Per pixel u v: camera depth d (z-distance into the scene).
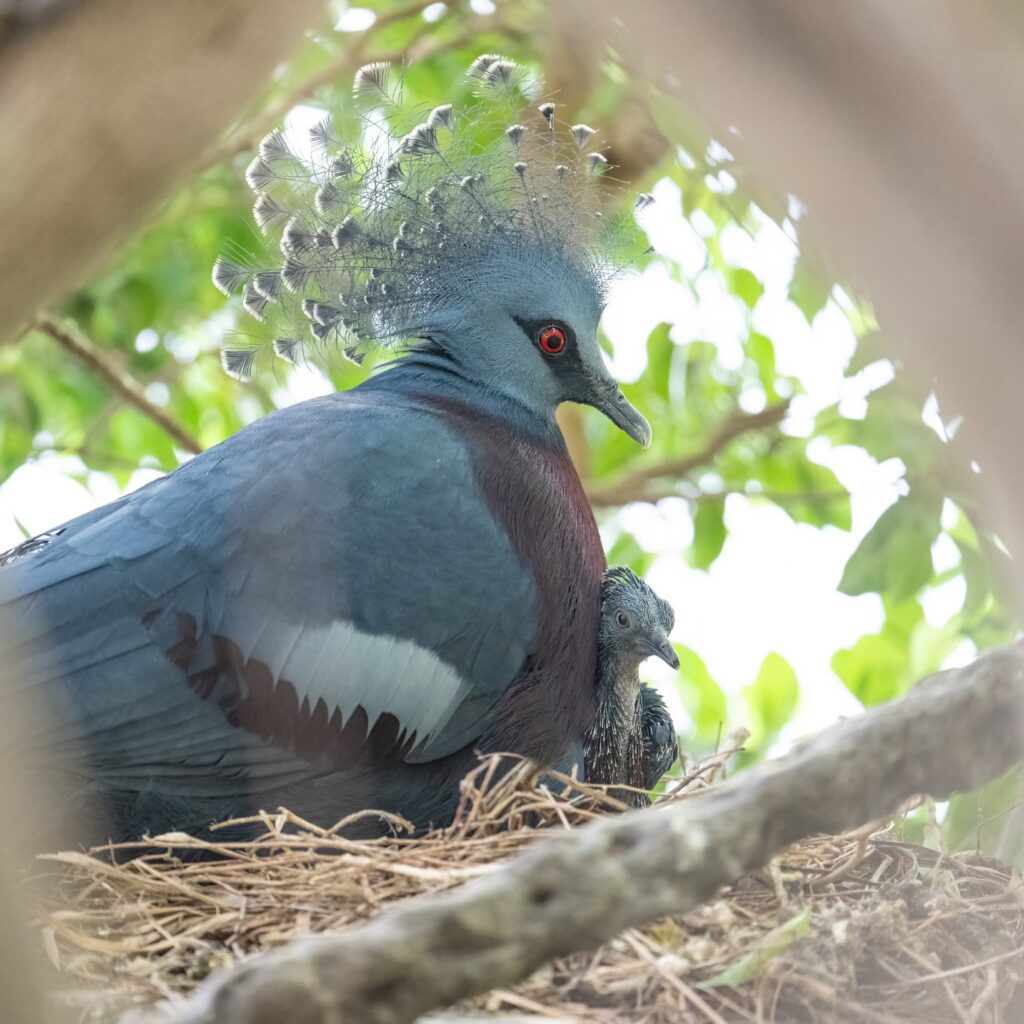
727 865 4.75
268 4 3.49
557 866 4.53
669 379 15.32
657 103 10.91
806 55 3.30
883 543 11.37
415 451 8.75
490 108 10.46
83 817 8.06
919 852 7.90
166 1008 5.88
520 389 9.87
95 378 15.20
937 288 3.32
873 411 12.28
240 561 8.13
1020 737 4.97
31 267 3.45
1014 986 6.57
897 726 4.93
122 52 3.38
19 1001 3.63
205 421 16.28
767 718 15.43
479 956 4.39
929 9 3.22
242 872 7.34
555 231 10.16
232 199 14.46
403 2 14.77
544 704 8.83
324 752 8.20
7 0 3.39
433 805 8.68
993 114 3.21
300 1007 4.16
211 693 7.99
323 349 10.44
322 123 10.32
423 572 8.45
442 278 10.06
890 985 6.42
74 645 7.91
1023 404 3.28
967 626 12.09
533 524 8.99
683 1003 6.05
